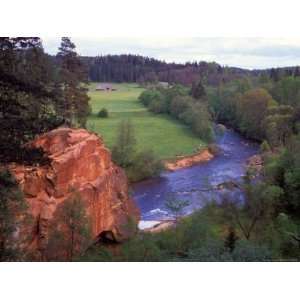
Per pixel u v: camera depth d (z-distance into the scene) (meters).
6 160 13.42
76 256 17.02
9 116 13.37
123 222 23.02
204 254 15.82
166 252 18.73
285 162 27.91
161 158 40.25
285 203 25.80
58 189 19.17
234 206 24.62
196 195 32.25
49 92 15.67
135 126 43.31
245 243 16.75
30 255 15.83
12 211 13.99
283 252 19.16
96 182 21.98
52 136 20.25
